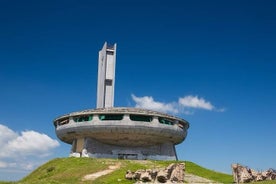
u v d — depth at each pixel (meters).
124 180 54.88
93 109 89.69
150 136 88.69
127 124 85.25
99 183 54.28
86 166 69.00
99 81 110.31
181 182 53.12
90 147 89.19
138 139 90.31
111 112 85.88
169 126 89.00
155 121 87.19
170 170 53.22
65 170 69.69
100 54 113.12
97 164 70.25
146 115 86.88
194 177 62.66
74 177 61.31
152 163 72.94
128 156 92.75
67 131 90.38
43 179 63.12
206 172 69.25
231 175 65.69
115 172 61.28
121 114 86.12
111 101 106.50
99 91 109.00
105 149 91.62
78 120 89.38
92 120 86.50
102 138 90.12
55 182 55.19
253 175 56.06
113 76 108.00
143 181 52.72
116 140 90.94
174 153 95.38
